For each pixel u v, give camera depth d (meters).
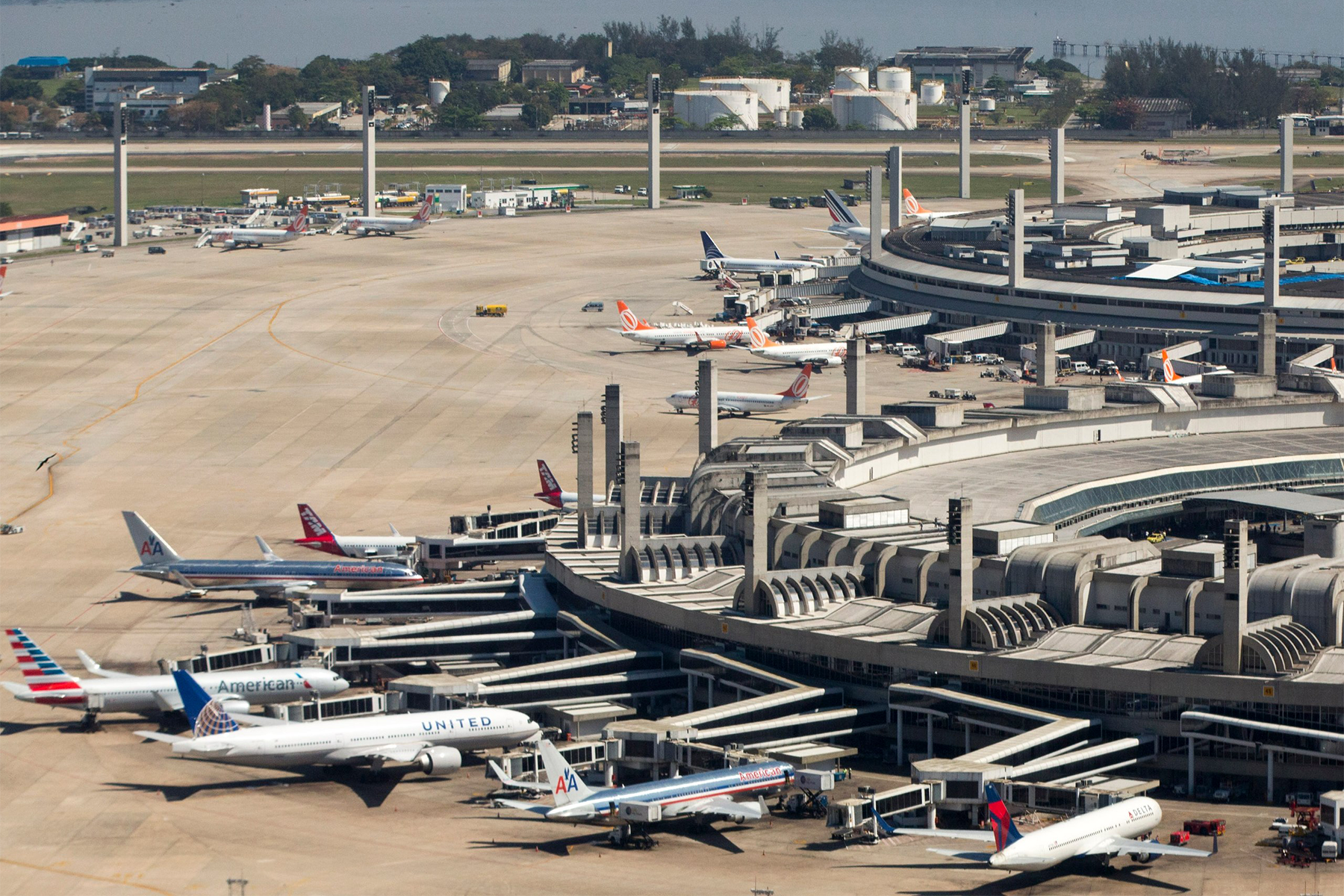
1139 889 154.62
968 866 161.75
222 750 182.50
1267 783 178.50
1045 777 175.25
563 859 165.62
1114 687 185.00
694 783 172.62
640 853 167.25
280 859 167.25
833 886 157.12
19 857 168.88
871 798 171.75
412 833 174.50
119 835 174.75
